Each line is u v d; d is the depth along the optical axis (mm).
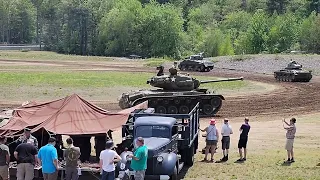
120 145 18109
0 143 15836
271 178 17891
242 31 144875
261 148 23812
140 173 15203
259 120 32531
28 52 119875
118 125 18391
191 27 136000
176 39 124625
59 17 138250
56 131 17891
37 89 45500
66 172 15492
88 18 132250
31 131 17719
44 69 70312
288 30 123688
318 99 43219
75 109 18859
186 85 34031
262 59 81750
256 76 66375
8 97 41219
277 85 55031
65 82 50469
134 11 127750
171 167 16234
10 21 157500
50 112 19359
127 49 125938
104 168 14859
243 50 127938
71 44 132500
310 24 121188
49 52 127125
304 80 60094
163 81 33875
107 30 126938
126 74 63281
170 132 17312
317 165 19984
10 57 100438
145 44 126125
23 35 161500
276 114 35062
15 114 19469
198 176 18203
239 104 39656
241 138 20844
